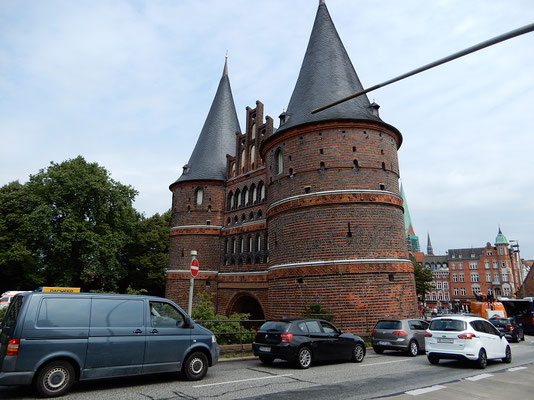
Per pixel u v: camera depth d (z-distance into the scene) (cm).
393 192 2458
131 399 826
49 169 3956
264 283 3150
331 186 2355
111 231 4103
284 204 2500
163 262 4738
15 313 877
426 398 861
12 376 806
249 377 1101
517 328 2744
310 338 1315
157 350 996
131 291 2609
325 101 2584
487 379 1134
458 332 1383
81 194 3900
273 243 2589
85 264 3778
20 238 3938
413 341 1711
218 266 3712
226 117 4338
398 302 2225
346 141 2419
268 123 3391
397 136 2705
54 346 858
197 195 3906
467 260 11138
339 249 2252
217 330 1625
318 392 905
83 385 972
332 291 2203
